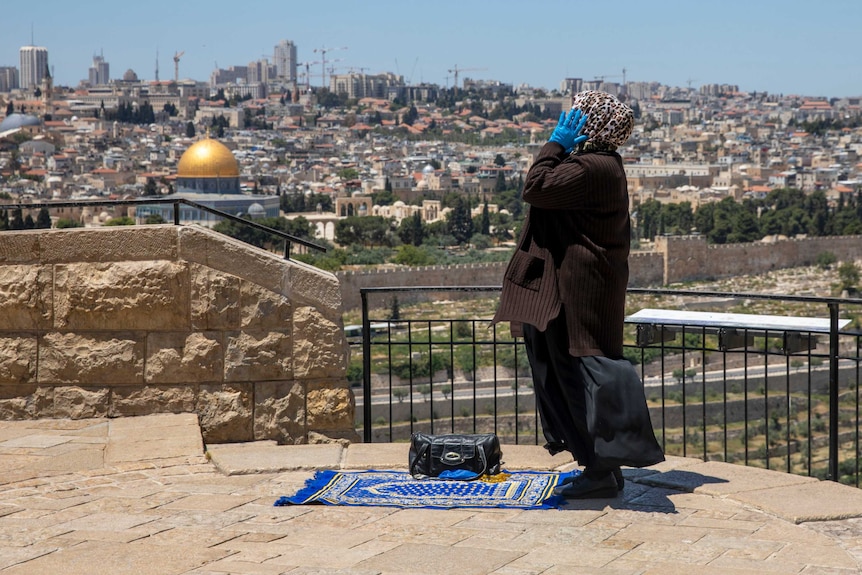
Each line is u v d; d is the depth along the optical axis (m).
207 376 7.56
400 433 39.53
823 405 41.16
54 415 7.68
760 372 46.84
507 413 40.25
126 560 4.87
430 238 162.75
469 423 39.22
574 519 5.50
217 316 7.52
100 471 6.47
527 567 4.77
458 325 61.22
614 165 5.50
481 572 4.70
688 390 43.88
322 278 7.63
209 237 7.52
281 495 6.00
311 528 5.37
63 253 7.64
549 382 5.89
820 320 7.43
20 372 7.68
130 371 7.58
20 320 7.67
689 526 5.39
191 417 7.50
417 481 6.25
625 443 5.44
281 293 7.59
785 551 4.99
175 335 7.57
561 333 5.68
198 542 5.15
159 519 5.54
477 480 6.24
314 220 175.12
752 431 38.47
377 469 6.61
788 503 5.71
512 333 6.11
